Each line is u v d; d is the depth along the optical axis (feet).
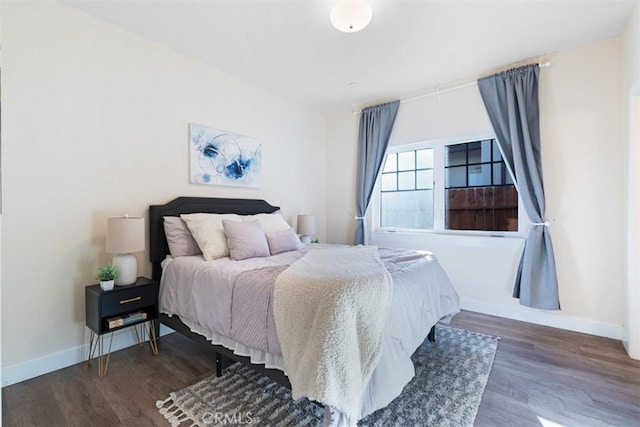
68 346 6.77
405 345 5.16
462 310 10.50
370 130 12.85
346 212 14.07
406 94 11.82
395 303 5.19
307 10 6.82
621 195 7.97
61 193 6.70
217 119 9.88
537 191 8.79
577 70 8.47
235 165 10.41
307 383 4.12
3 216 5.96
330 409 3.97
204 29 7.61
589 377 6.19
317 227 14.17
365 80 10.58
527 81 9.05
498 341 7.89
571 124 8.59
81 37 6.93
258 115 11.29
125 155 7.74
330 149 14.57
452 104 10.77
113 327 6.54
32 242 6.31
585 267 8.46
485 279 10.19
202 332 6.41
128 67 7.75
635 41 6.61
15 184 6.08
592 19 7.17
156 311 7.31
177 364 6.75
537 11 6.83
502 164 10.13
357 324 4.40
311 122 13.82
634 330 6.97
